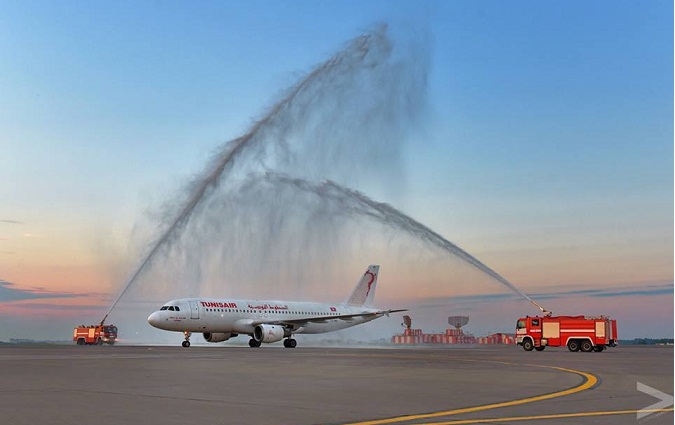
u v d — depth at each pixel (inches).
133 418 536.7
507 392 751.1
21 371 1042.1
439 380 911.0
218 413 568.1
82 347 2652.6
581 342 2375.7
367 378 936.9
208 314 2701.8
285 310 3011.8
